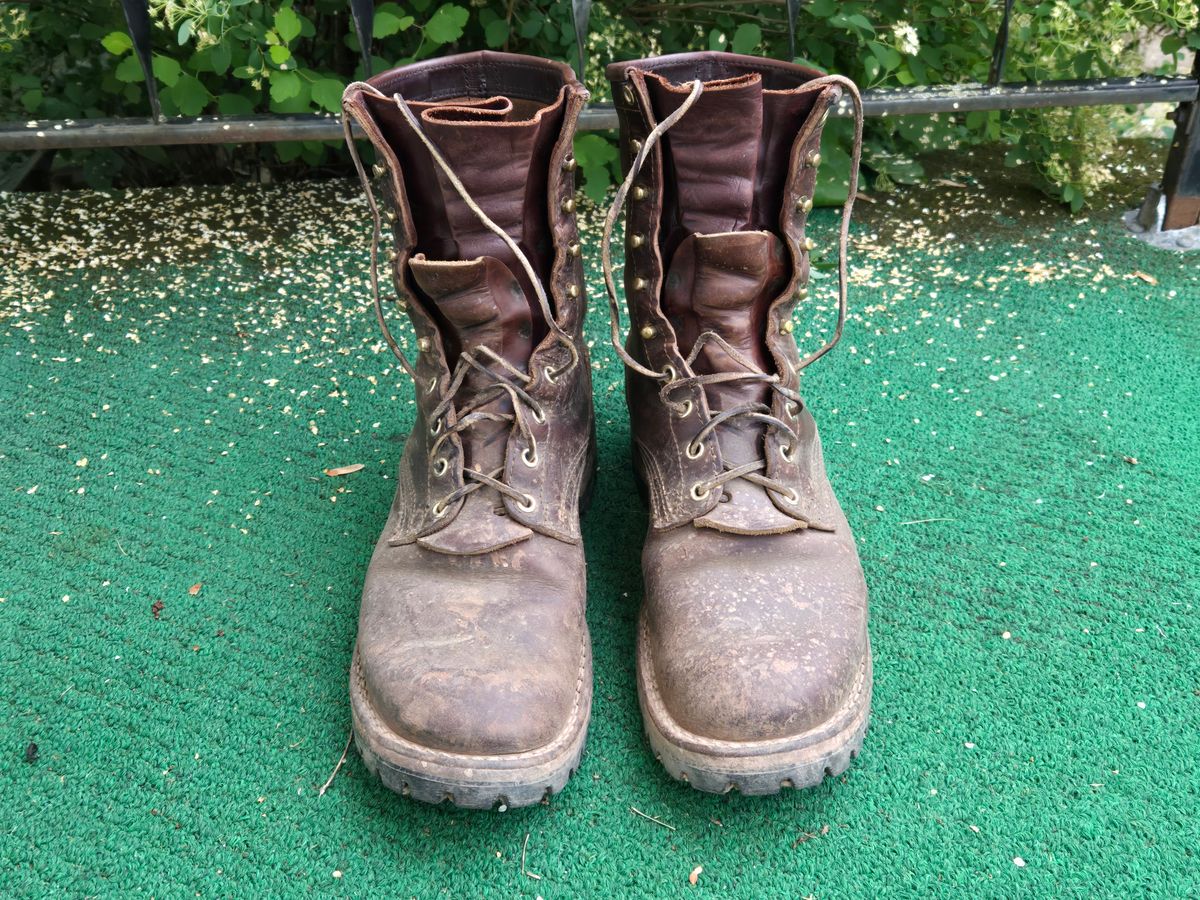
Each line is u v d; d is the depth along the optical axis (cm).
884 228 168
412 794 72
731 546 86
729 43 176
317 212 175
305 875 72
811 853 74
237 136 142
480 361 86
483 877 72
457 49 180
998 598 96
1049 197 177
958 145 193
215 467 116
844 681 76
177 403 127
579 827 76
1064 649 90
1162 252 158
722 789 73
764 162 83
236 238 166
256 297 149
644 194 85
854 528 105
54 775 79
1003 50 151
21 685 88
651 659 82
